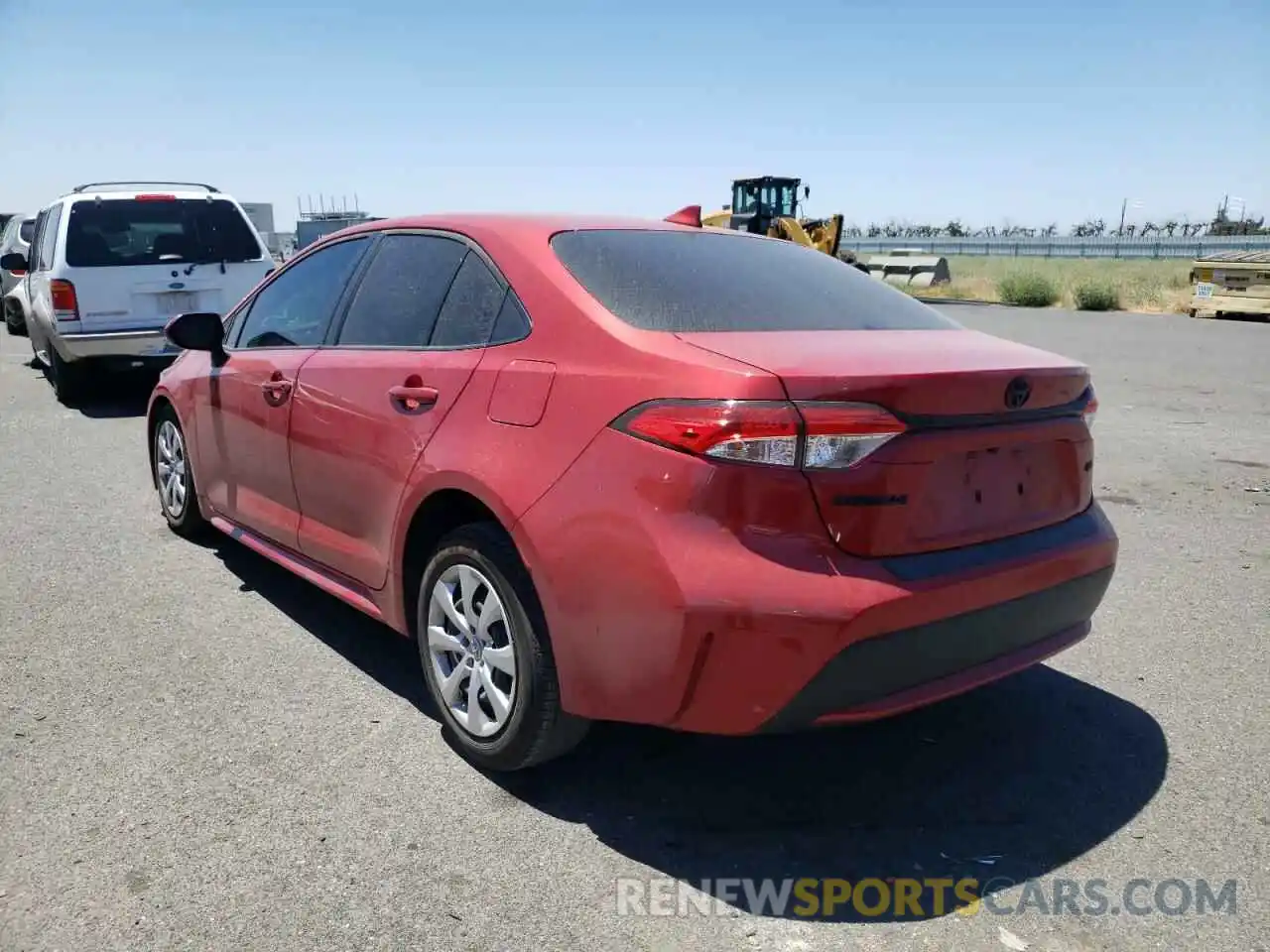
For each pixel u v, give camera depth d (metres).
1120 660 4.31
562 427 3.00
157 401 5.73
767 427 2.64
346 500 3.93
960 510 2.93
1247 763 3.49
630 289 3.24
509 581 3.11
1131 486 7.28
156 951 2.49
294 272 4.72
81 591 4.92
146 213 9.52
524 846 2.95
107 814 3.06
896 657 2.75
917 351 3.05
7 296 15.83
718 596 2.63
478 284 3.56
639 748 3.54
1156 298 26.11
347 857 2.88
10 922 2.58
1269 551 5.77
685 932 2.61
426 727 3.64
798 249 4.12
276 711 3.74
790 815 3.15
